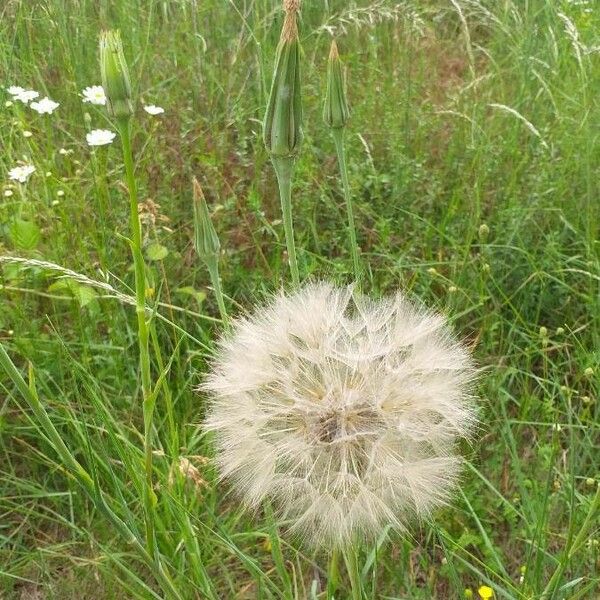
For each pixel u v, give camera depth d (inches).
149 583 17.8
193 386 19.8
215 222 23.8
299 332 11.8
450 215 24.0
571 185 25.7
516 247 22.7
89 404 19.5
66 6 30.8
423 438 10.8
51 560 18.6
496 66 30.0
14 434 19.9
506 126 28.6
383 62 32.4
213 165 24.8
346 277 22.6
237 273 23.0
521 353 20.3
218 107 28.1
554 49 30.2
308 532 10.8
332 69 12.2
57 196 22.3
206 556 17.4
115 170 24.0
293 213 24.8
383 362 11.6
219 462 11.7
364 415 11.3
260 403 11.5
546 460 18.2
